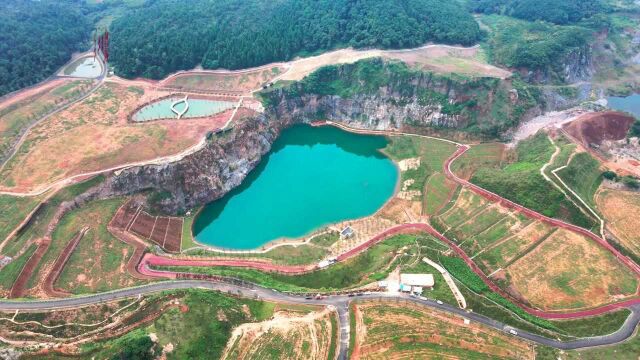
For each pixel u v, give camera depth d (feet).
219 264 448.24
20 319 362.33
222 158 561.84
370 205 542.98
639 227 455.63
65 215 465.06
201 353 331.16
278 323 361.10
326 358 333.21
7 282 394.93
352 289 398.01
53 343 340.59
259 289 403.13
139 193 506.48
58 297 386.93
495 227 474.90
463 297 382.63
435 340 343.46
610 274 413.39
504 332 354.54
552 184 489.67
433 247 454.40
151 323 353.31
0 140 543.80
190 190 530.27
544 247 443.73
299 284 421.59
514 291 406.41
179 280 413.80
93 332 352.49
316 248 473.67
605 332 360.89
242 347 340.80
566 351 341.00
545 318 380.37
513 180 510.58
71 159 517.14
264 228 512.22
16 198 467.11
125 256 437.99
